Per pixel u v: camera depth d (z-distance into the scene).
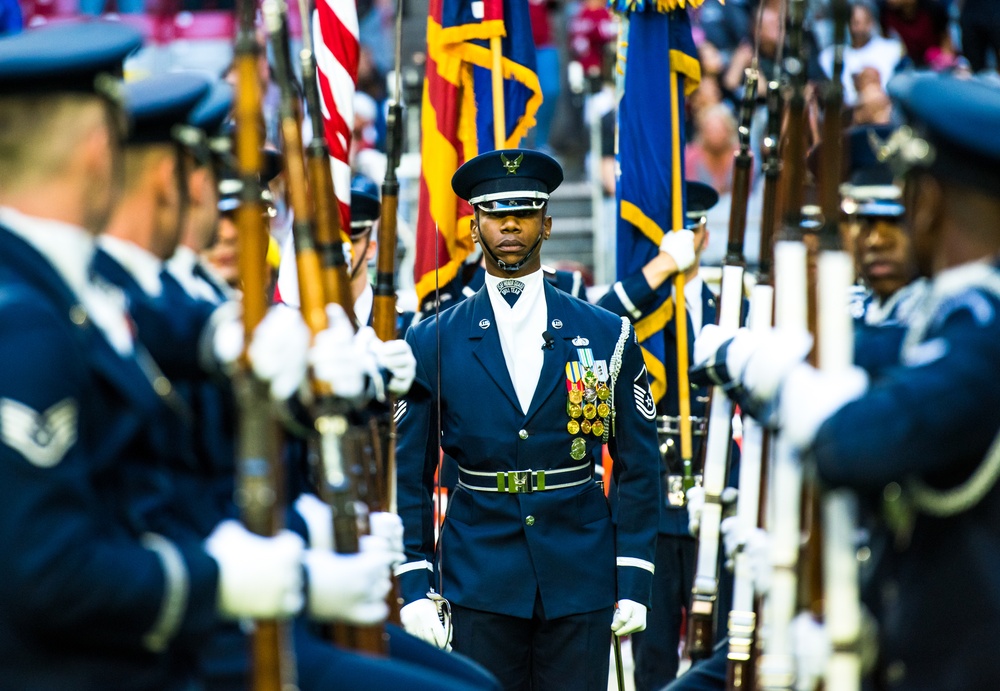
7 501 9.59
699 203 25.25
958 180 11.31
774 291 15.42
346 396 12.86
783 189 13.52
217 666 12.76
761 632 14.48
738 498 15.76
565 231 43.81
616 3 23.89
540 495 19.02
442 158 22.95
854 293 16.94
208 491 12.39
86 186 10.58
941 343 11.07
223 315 12.14
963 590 11.14
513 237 19.42
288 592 10.89
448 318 19.83
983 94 11.32
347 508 12.75
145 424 10.88
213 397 12.49
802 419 11.41
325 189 14.73
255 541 10.93
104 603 9.85
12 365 9.70
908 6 34.72
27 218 10.46
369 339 15.98
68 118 10.45
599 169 40.44
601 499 19.50
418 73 37.12
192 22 26.81
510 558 18.89
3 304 9.85
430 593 18.97
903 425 10.70
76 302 10.39
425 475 19.45
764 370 12.41
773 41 37.66
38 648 10.02
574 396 19.11
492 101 22.84
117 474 10.72
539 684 19.22
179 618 10.33
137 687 10.55
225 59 26.66
